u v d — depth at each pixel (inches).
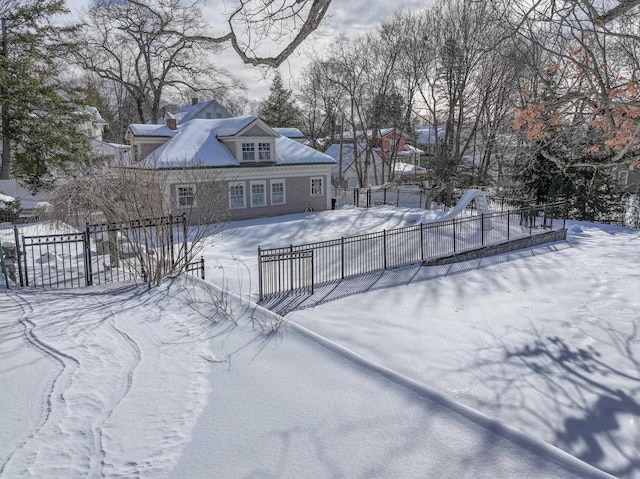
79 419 193.9
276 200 1173.1
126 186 477.1
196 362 255.0
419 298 495.2
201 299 375.6
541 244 805.9
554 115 398.3
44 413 197.8
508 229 761.0
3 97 1010.7
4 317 320.5
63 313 332.8
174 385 227.0
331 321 414.3
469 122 1430.9
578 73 387.5
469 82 1284.4
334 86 1736.0
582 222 1025.5
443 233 800.3
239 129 1075.3
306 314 430.6
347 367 250.7
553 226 899.4
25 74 1040.8
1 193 920.3
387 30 1473.9
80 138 1128.8
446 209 1231.5
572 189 1078.4
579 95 364.8
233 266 607.2
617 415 275.7
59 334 288.8
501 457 172.9
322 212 1219.2
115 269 503.8
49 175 1097.4
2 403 204.8
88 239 433.1
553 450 176.6
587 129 508.1
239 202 1108.5
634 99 333.1
